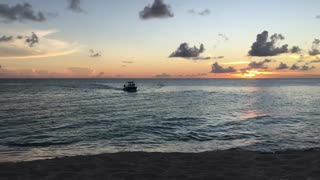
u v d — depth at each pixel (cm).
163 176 887
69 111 4384
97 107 5106
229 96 8425
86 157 1129
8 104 5694
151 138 2041
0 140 2014
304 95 8600
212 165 1001
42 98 7631
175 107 4997
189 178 865
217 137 2033
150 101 6550
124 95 9162
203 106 5159
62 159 1100
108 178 870
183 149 1644
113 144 1850
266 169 946
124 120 3212
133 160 1077
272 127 2489
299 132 2197
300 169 939
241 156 1117
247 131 2278
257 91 11812
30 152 1598
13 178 876
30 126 2778
